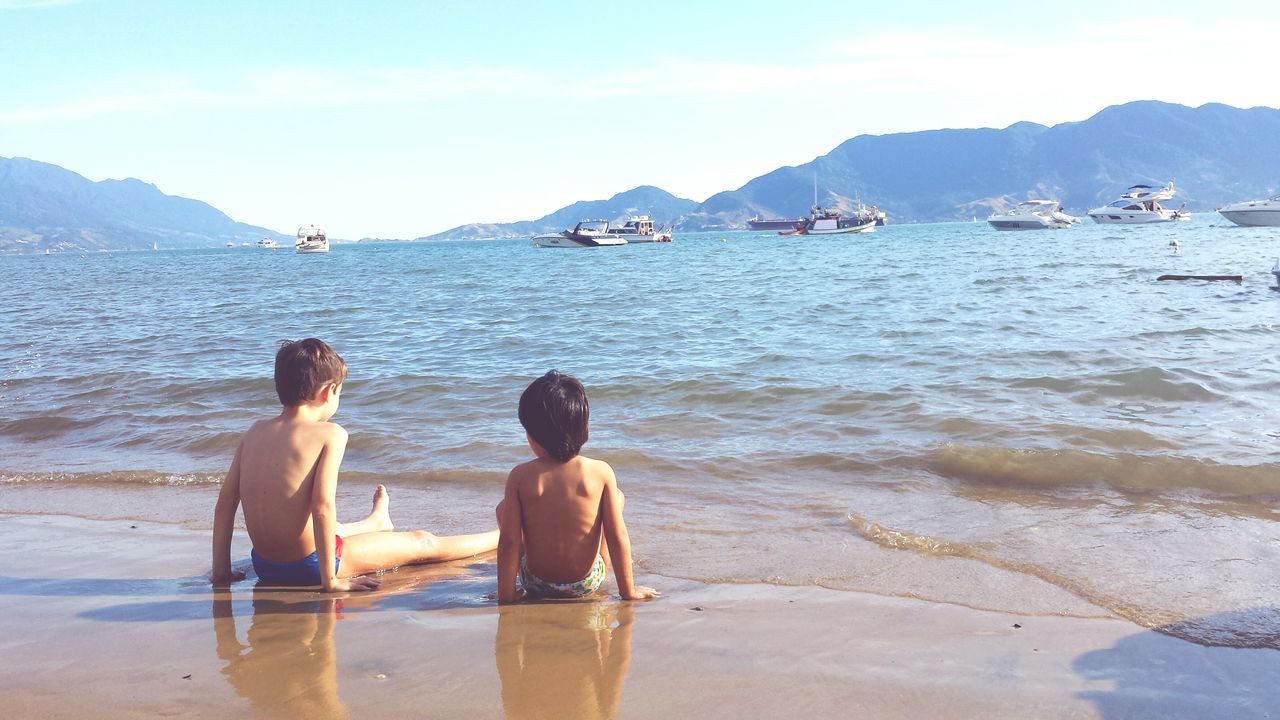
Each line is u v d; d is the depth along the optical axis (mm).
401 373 10016
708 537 4418
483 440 6758
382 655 2926
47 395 9281
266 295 27125
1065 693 2557
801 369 9359
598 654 2906
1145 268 25781
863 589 3574
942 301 16766
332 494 3717
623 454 6148
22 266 88000
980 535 4301
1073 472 5344
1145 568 3738
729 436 6664
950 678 2670
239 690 2654
